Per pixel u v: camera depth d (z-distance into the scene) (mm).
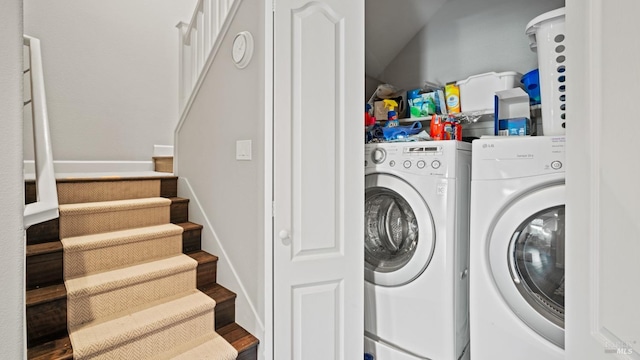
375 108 2039
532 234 1186
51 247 1517
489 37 1975
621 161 509
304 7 1354
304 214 1357
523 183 1163
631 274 481
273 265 1329
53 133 2477
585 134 641
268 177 1333
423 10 2133
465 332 1428
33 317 1282
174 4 3139
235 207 1746
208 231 2014
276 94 1312
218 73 1887
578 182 672
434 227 1372
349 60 1435
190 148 2246
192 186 2221
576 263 682
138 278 1586
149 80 2988
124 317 1467
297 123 1344
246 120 1639
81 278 1532
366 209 1651
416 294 1412
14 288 584
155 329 1418
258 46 1538
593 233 609
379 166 1550
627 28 492
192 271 1811
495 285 1216
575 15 682
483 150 1244
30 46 1432
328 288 1396
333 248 1407
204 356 1435
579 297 670
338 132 1418
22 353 597
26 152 2137
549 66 1289
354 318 1433
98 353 1267
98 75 2688
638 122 463
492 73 1715
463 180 1399
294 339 1348
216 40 1884
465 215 1416
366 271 1568
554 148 1115
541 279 1168
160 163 2859
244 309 1667
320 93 1379
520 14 1865
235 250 1749
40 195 1035
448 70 2135
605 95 563
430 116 1919
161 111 3072
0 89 565
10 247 579
